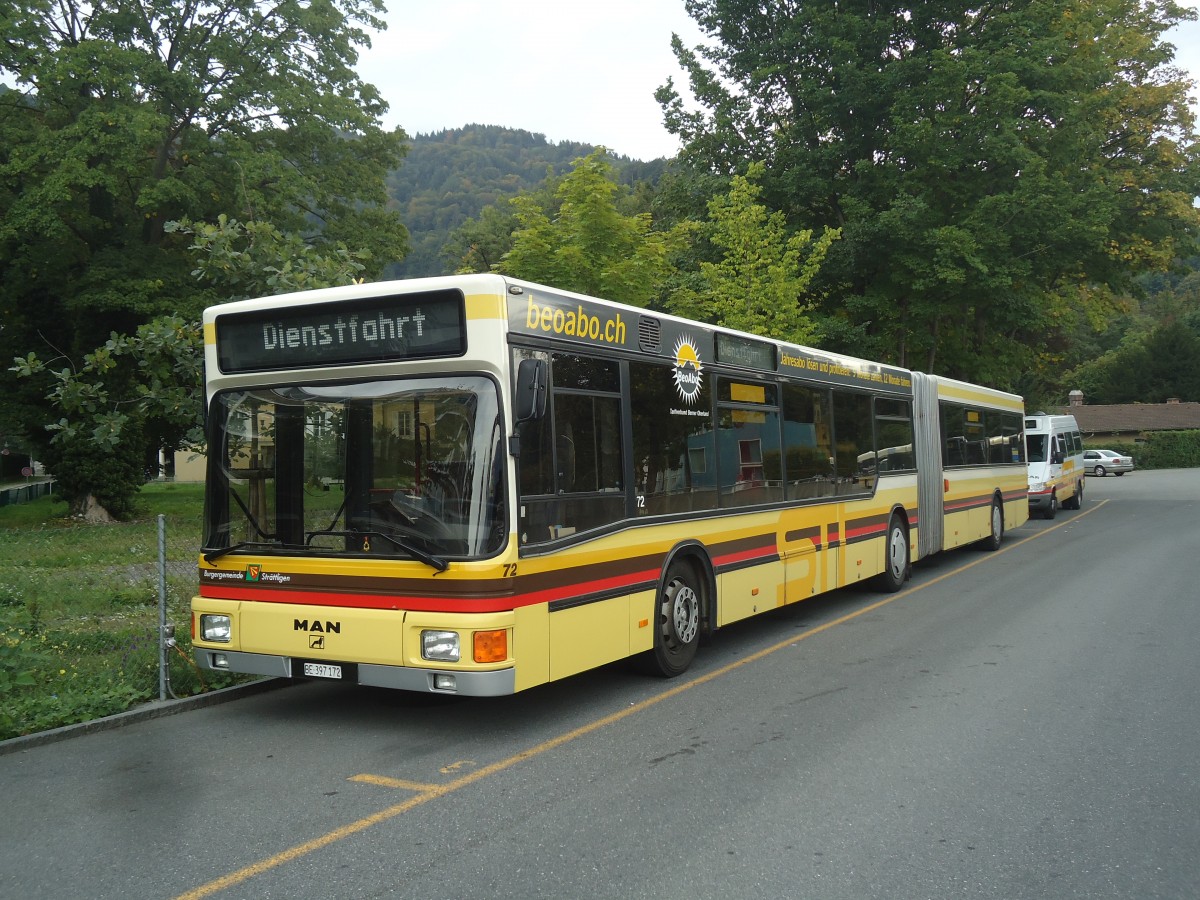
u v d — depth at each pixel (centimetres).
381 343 610
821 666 827
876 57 2436
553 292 643
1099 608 1101
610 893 384
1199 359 8081
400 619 584
